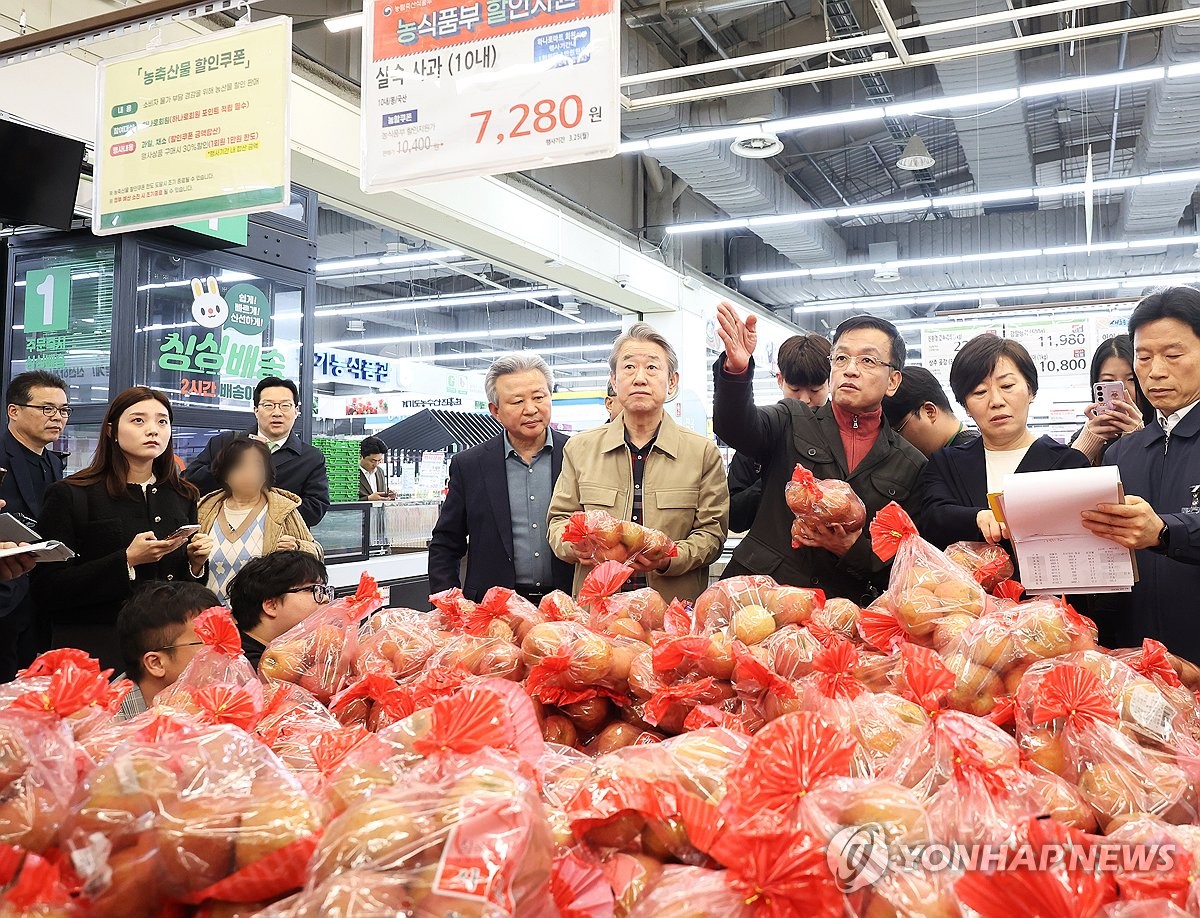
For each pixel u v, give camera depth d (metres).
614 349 2.38
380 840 0.61
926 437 2.50
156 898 0.68
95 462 2.80
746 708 1.08
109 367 4.41
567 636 1.18
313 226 5.47
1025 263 13.66
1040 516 1.34
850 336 2.12
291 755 0.98
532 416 2.61
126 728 0.91
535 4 2.20
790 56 5.62
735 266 14.71
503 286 14.09
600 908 0.68
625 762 0.80
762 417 2.23
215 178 2.56
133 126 2.66
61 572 2.57
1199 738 1.03
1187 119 8.64
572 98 2.16
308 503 4.02
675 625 1.38
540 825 0.64
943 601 1.21
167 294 4.66
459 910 0.56
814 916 0.62
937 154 12.12
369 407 11.46
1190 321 1.79
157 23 2.58
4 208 3.22
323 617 1.42
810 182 12.66
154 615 1.56
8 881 0.67
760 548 2.19
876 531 1.35
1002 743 0.82
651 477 2.31
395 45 2.33
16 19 4.28
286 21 2.50
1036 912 0.59
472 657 1.27
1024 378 1.99
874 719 0.94
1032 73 9.52
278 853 0.68
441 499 6.47
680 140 7.71
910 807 0.68
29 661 3.17
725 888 0.65
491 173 2.24
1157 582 1.79
